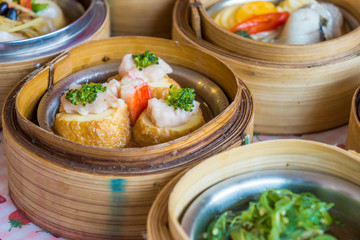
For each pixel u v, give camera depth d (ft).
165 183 1.09
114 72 1.35
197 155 1.11
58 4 1.60
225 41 1.38
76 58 1.33
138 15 1.69
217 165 1.05
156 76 1.26
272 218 0.98
